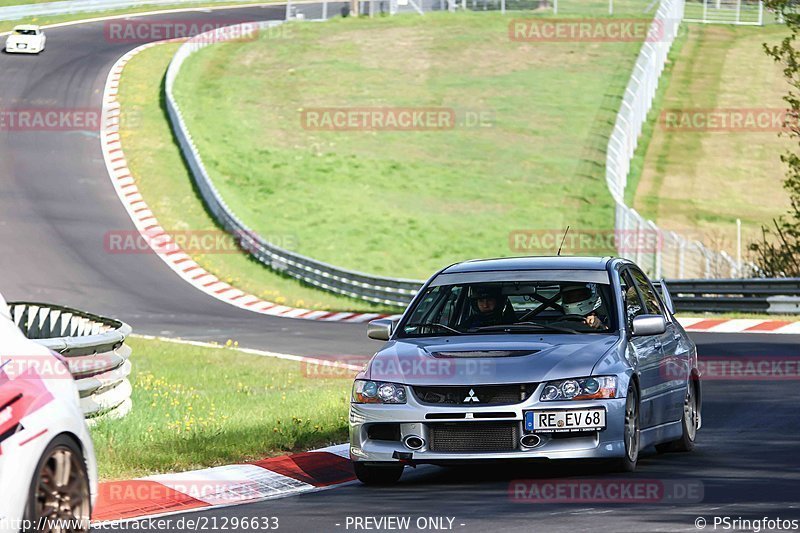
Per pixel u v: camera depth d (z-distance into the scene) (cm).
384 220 17850
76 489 2450
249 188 19100
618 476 3559
